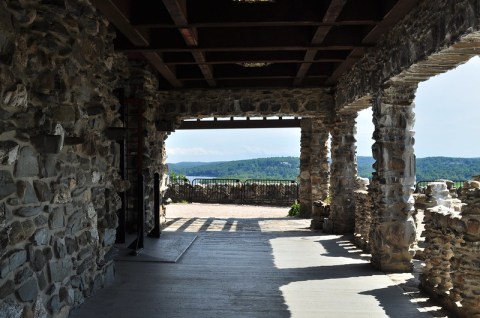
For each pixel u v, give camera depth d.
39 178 3.19
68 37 3.58
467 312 3.73
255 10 4.93
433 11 3.98
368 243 6.72
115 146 4.96
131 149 7.77
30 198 3.06
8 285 2.79
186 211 13.05
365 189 7.71
